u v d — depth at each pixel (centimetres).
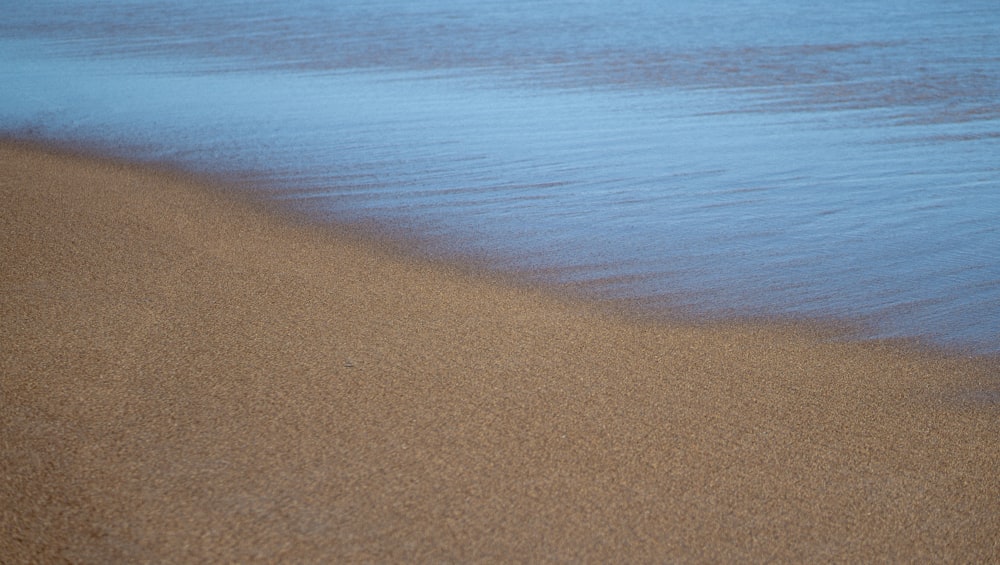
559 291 597
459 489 362
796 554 335
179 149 967
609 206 788
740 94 1260
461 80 1348
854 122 1103
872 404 451
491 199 804
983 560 339
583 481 371
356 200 796
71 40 1723
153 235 675
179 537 327
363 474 369
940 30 1816
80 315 517
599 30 1838
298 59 1523
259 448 385
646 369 479
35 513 335
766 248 689
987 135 1039
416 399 432
